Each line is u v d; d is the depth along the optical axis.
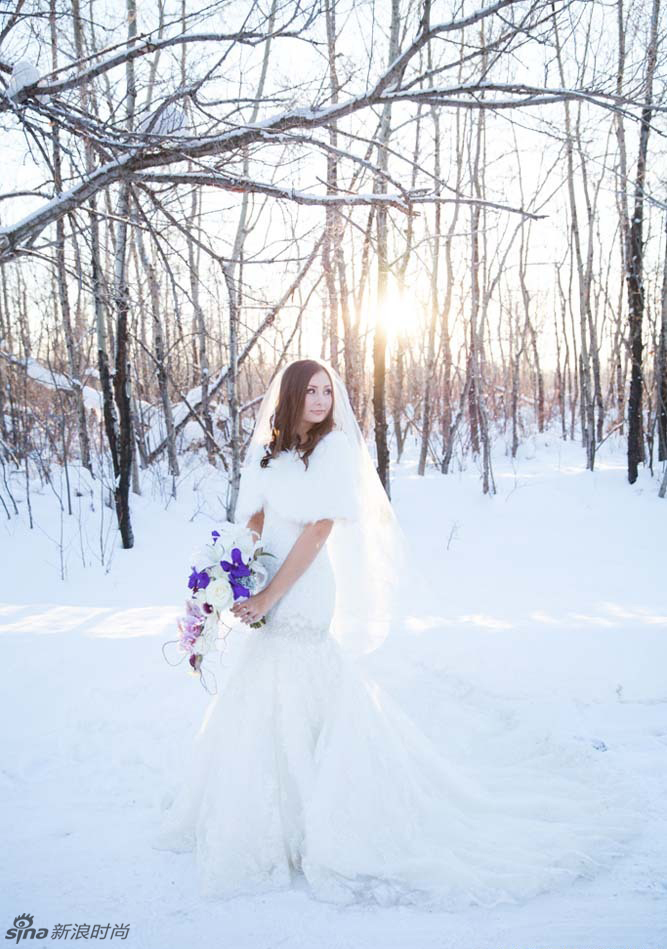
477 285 9.12
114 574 6.48
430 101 3.54
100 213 3.82
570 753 3.01
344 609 2.76
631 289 8.77
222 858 2.22
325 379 2.53
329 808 2.24
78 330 10.39
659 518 7.88
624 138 8.90
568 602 5.38
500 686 3.68
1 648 3.98
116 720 3.33
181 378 11.67
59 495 8.00
